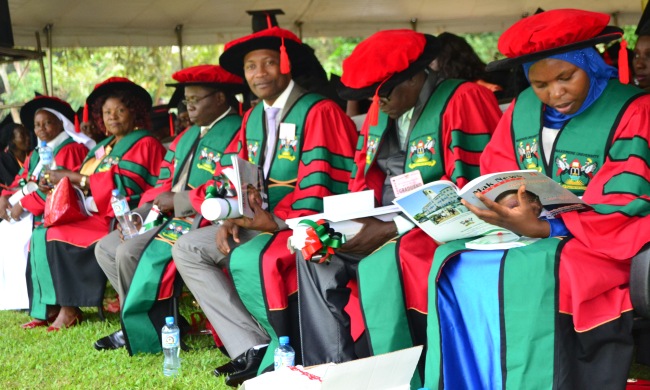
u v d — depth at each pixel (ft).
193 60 46.88
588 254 9.63
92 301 18.35
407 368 8.40
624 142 10.39
